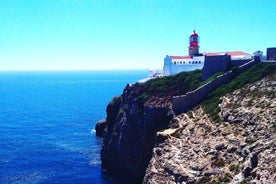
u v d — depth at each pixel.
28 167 102.06
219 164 58.38
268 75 77.12
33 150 120.12
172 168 64.75
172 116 83.94
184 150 66.81
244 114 64.44
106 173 98.56
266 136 55.38
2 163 105.56
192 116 77.50
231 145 59.78
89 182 91.12
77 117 191.25
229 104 71.06
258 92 70.06
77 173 97.50
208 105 77.69
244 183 49.50
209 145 63.47
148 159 87.88
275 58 99.31
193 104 83.44
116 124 102.94
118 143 95.81
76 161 107.94
